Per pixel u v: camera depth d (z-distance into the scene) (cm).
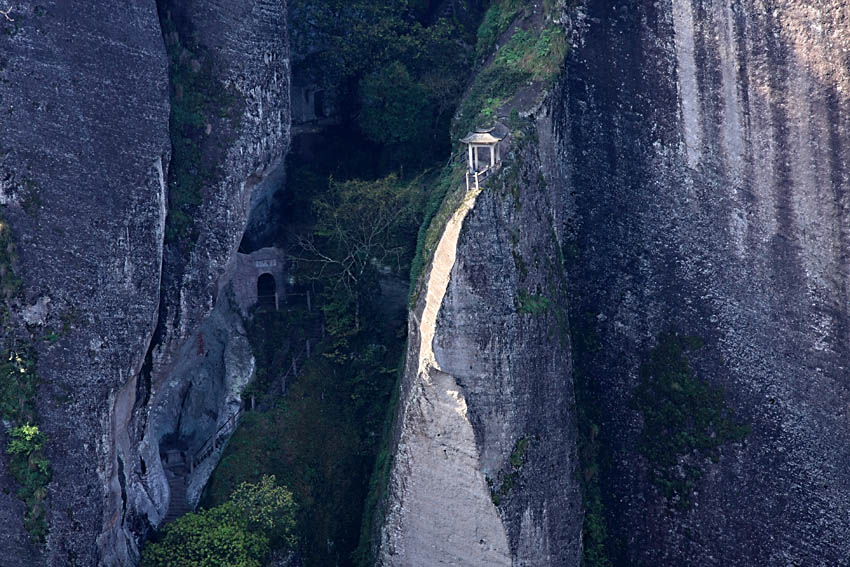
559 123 9912
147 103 9081
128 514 9175
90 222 8725
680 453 9731
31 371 8431
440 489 9281
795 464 9519
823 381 9456
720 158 9638
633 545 9819
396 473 9431
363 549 9731
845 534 9419
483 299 9075
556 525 9412
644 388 9825
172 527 9062
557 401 9425
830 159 9356
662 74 9744
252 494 9306
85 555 8556
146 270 9012
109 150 8856
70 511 8500
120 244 8862
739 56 9550
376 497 9762
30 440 8350
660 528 9775
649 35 9756
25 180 8494
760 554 9575
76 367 8600
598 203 9906
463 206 9119
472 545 9300
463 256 9038
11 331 8400
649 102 9775
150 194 9044
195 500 9712
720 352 9681
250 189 9869
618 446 9862
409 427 9281
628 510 9831
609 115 9869
